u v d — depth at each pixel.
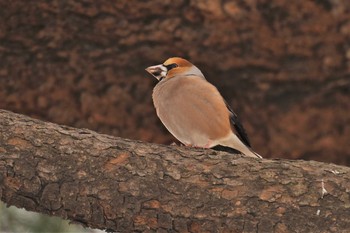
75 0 11.98
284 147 13.87
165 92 9.33
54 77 13.14
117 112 13.52
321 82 13.09
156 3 11.95
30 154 7.21
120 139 7.51
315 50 12.48
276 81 13.12
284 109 13.46
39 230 10.34
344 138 13.66
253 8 11.84
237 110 13.55
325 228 6.79
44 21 12.36
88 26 12.40
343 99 13.28
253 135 13.77
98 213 7.08
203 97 9.23
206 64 12.91
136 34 12.48
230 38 12.39
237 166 7.19
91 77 13.18
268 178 7.07
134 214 7.03
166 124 9.54
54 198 7.11
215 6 11.85
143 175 7.15
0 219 10.34
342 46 12.38
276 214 6.87
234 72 13.02
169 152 7.36
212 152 7.39
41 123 7.52
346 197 6.90
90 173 7.16
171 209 7.00
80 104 13.45
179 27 12.30
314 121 13.52
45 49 12.80
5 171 7.13
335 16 11.84
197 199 7.00
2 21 12.36
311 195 6.92
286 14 11.91
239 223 6.89
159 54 12.80
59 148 7.28
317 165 7.21
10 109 13.51
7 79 13.14
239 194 6.98
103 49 12.79
